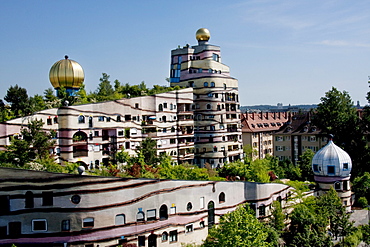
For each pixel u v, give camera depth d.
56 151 67.56
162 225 49.50
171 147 87.75
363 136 99.94
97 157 72.44
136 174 57.41
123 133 76.75
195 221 53.31
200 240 54.06
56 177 44.62
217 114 96.56
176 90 89.62
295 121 127.50
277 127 131.75
